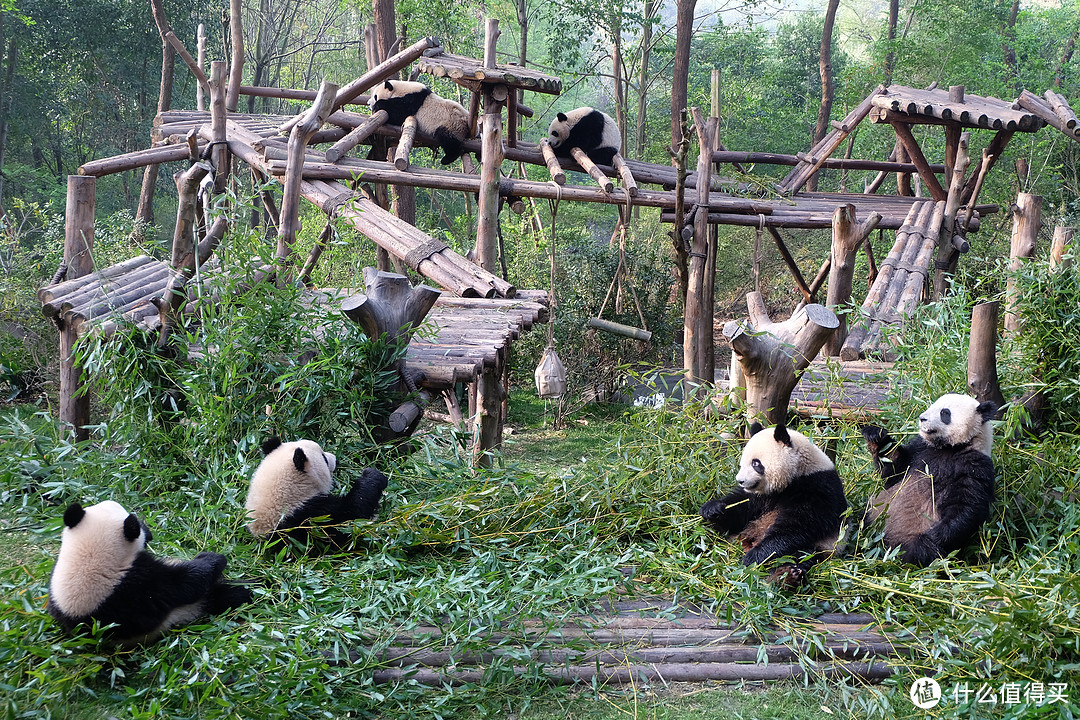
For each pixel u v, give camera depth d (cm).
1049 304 545
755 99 2341
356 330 548
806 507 464
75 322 621
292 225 715
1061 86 2195
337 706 341
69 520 358
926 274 859
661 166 1213
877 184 1307
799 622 410
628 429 643
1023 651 356
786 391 542
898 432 541
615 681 372
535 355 1214
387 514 495
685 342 1028
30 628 350
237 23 1269
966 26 2047
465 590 402
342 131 1110
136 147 2503
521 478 532
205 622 384
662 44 2509
